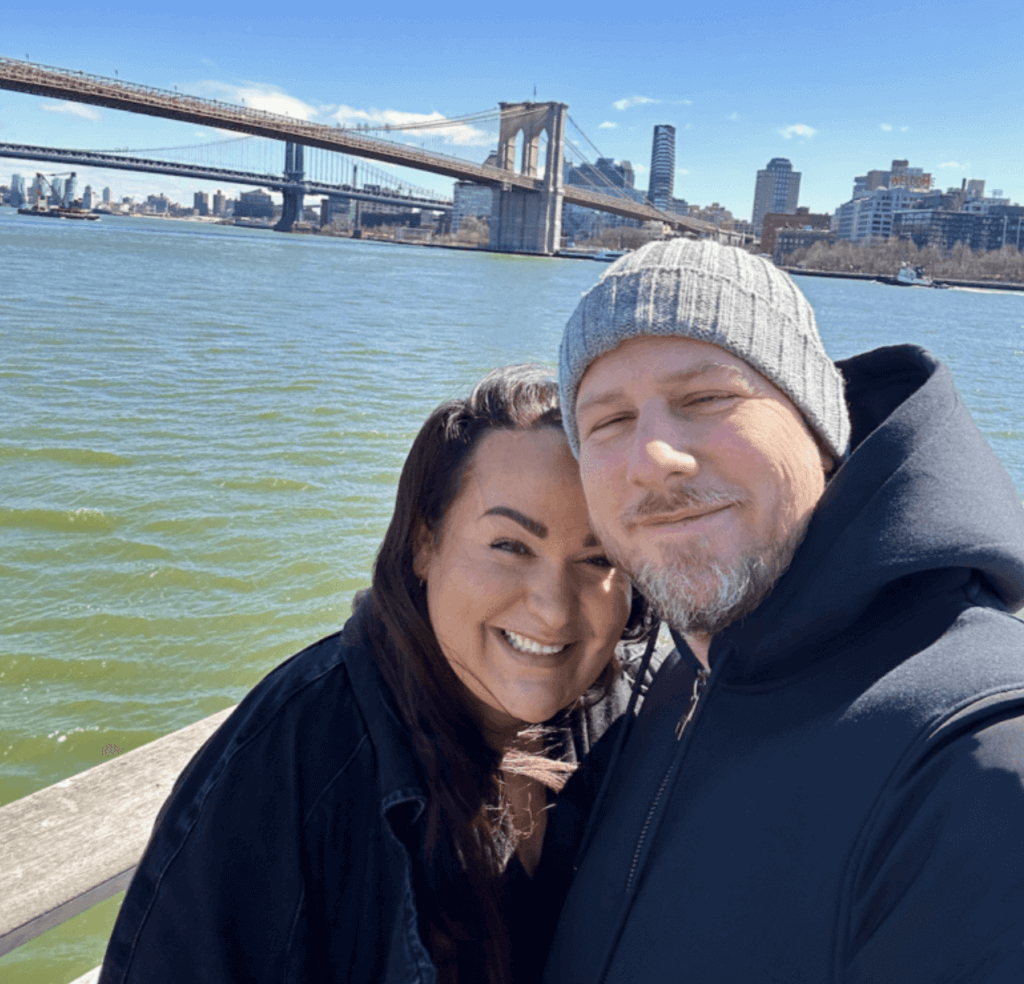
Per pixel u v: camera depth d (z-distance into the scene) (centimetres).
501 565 95
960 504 71
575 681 102
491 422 95
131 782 158
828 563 74
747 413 77
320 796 94
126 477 843
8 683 480
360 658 100
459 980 97
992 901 56
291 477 869
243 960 93
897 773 65
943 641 70
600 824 108
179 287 3372
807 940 68
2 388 1243
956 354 2834
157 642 532
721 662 84
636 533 81
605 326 81
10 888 130
